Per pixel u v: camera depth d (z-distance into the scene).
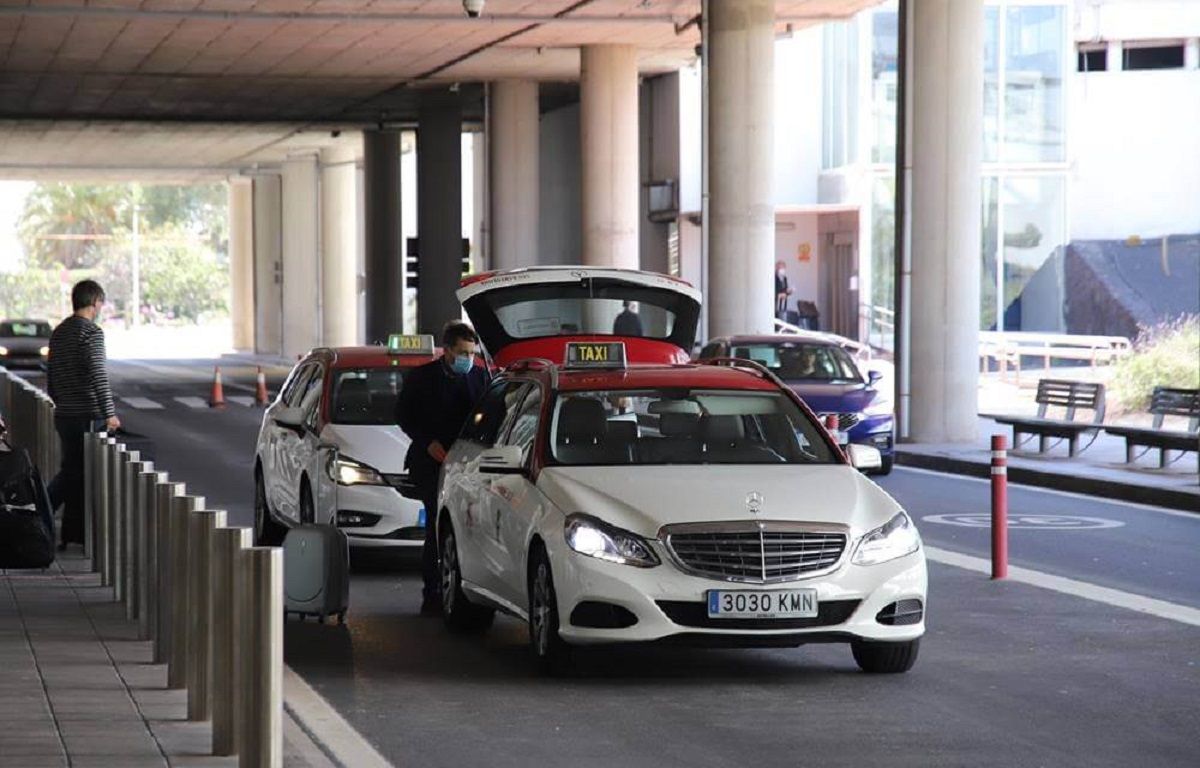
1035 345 55.72
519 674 13.41
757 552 12.55
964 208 34.88
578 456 13.78
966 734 11.38
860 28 58.81
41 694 11.66
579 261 71.38
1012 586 17.89
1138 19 63.78
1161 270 57.03
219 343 132.50
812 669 13.60
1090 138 59.56
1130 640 14.91
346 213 86.69
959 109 34.78
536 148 61.88
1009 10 57.50
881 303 58.66
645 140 65.50
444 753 10.84
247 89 62.41
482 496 14.45
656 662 13.88
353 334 87.44
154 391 57.31
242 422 42.72
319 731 11.36
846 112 60.16
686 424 14.03
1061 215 57.81
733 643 12.51
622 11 47.34
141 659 12.98
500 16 47.22
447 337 16.52
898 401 35.34
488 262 61.84
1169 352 41.50
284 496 20.19
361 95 65.12
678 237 63.19
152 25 46.97
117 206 170.25
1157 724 11.71
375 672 13.52
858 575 12.67
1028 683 13.09
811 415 14.32
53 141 81.94
